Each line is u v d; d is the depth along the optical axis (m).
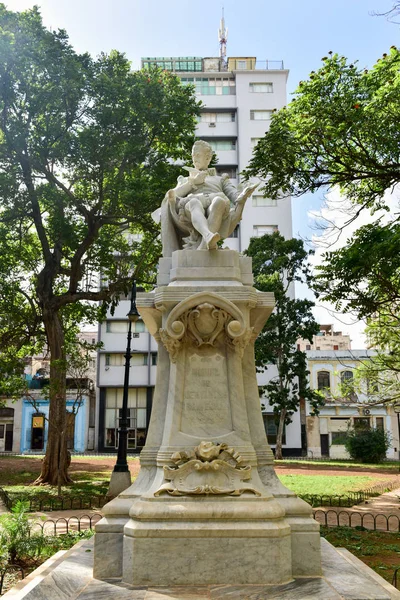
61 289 24.05
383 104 11.08
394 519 11.30
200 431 5.42
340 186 13.10
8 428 40.50
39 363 43.09
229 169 41.25
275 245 31.55
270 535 4.70
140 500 5.01
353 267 11.82
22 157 17.84
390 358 17.36
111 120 17.23
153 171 18.28
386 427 41.69
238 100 41.62
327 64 11.50
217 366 5.62
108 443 37.62
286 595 4.30
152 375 37.62
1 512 11.70
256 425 5.70
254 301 5.73
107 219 19.02
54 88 17.05
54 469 17.94
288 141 11.79
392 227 12.12
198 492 4.96
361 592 4.37
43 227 19.62
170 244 6.41
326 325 51.69
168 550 4.68
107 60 18.45
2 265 19.30
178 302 5.62
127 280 19.75
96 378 38.44
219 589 4.47
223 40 48.12
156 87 18.05
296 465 28.02
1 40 16.42
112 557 4.90
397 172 11.59
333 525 10.41
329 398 41.94
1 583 5.97
